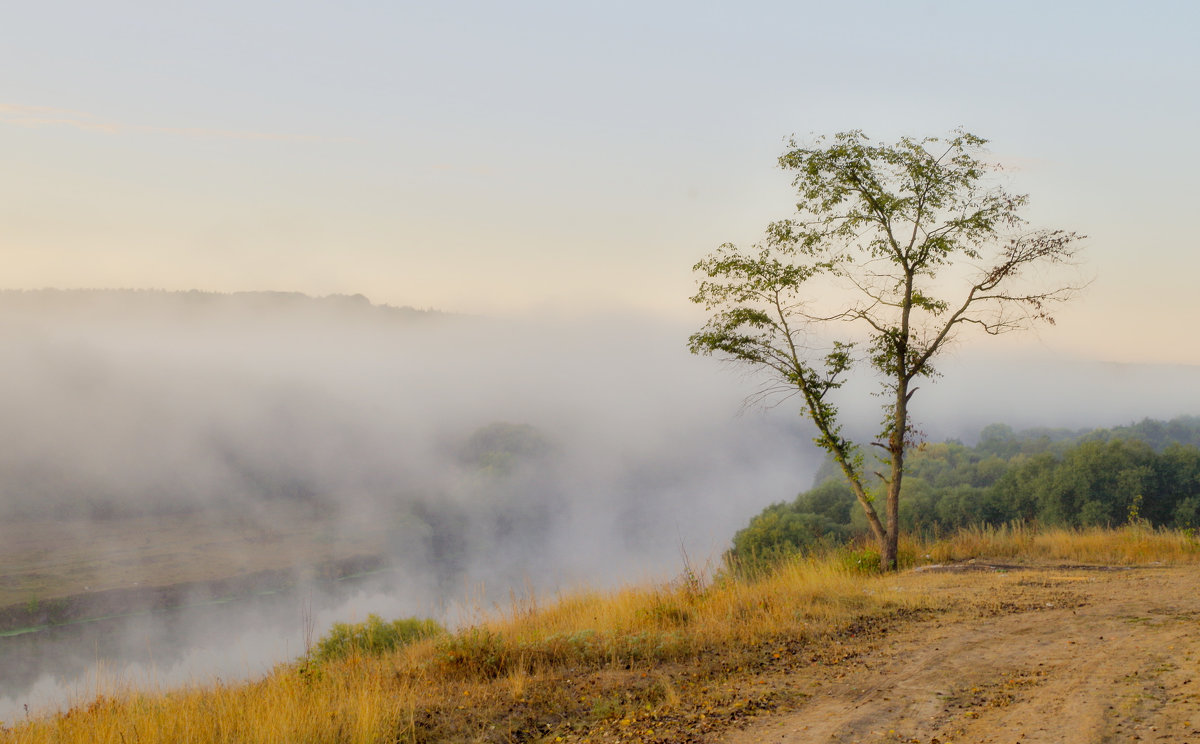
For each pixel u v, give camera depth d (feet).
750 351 62.23
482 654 30.42
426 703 25.17
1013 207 57.67
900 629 33.24
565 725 22.89
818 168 59.93
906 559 61.00
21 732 24.40
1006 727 19.08
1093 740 17.38
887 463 60.95
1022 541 63.36
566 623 38.40
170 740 21.68
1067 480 198.80
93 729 23.76
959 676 24.76
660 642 31.63
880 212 59.88
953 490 239.30
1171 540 58.13
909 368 60.95
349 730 21.81
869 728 20.25
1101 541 59.93
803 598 39.86
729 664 28.55
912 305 60.44
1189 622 30.25
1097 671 23.65
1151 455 196.95
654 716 22.99
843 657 28.76
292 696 24.76
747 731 20.97
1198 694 19.88
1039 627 31.78
